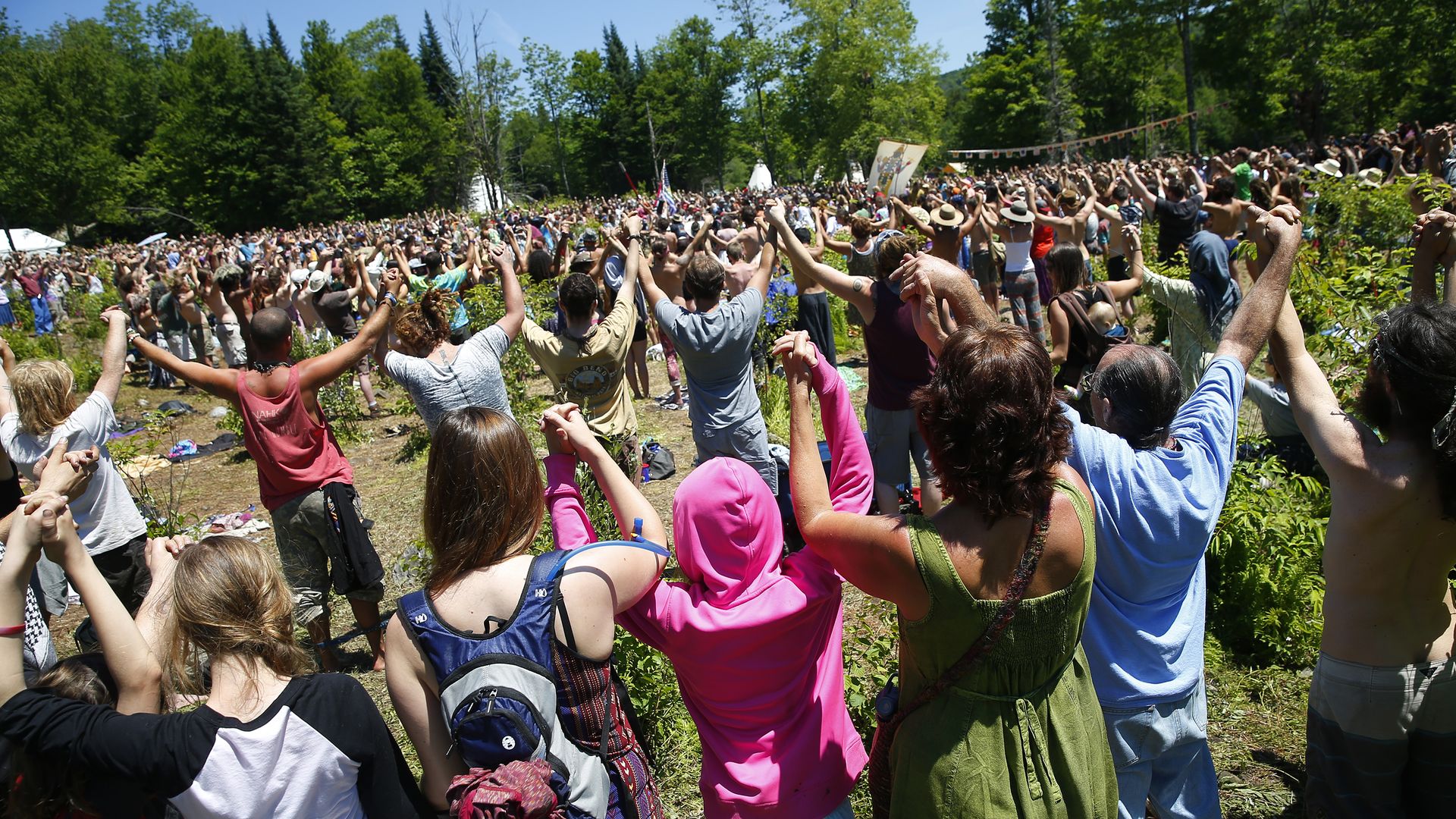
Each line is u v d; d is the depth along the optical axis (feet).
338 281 36.11
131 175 244.42
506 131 274.16
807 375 7.62
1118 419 7.83
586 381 17.11
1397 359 7.13
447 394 14.74
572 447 8.19
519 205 236.02
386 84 286.05
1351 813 8.06
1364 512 7.38
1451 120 155.12
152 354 14.73
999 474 5.92
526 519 6.86
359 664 15.93
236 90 243.40
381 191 264.52
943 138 261.24
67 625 18.67
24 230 173.78
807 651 7.26
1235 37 177.88
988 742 6.21
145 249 137.90
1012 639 6.07
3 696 6.66
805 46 241.14
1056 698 6.37
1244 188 38.73
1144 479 7.01
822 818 7.20
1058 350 16.48
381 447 31.01
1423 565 7.38
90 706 6.64
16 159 209.26
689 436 27.04
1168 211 32.12
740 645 6.92
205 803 6.40
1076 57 224.94
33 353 52.60
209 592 6.72
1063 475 6.38
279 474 14.51
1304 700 12.05
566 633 6.48
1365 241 28.30
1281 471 14.15
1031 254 38.27
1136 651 7.38
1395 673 7.56
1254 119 178.81
